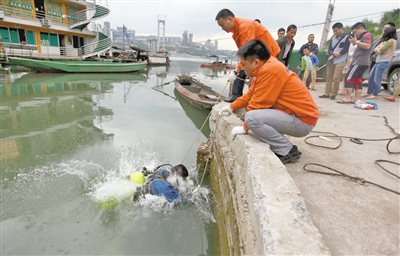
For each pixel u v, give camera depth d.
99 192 4.37
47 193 4.33
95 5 23.58
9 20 19.77
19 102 10.61
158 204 4.06
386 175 2.69
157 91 15.28
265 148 2.58
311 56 8.81
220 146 4.12
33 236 3.41
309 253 1.34
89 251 3.21
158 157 5.93
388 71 7.74
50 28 22.23
